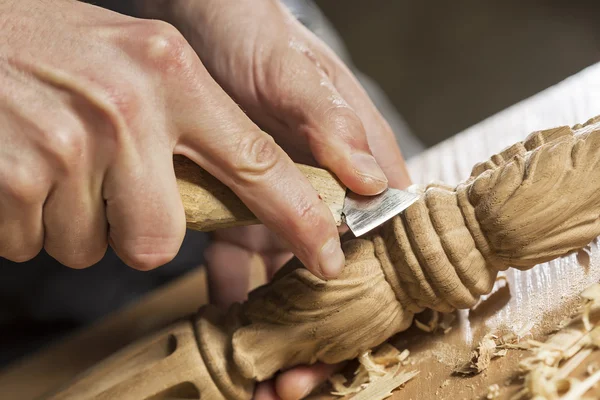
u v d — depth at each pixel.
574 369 0.89
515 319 1.06
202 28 1.41
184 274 2.05
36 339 1.99
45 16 0.92
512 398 0.89
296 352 1.08
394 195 1.02
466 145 1.72
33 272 1.97
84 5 0.98
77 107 0.89
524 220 0.95
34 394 1.53
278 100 1.29
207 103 0.92
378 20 3.90
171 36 0.91
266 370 1.08
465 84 3.62
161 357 1.11
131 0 2.05
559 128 1.02
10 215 0.96
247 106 1.38
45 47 0.89
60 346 1.69
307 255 0.98
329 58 1.49
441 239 0.98
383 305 1.03
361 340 1.05
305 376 1.10
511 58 3.57
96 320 1.95
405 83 3.74
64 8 0.95
